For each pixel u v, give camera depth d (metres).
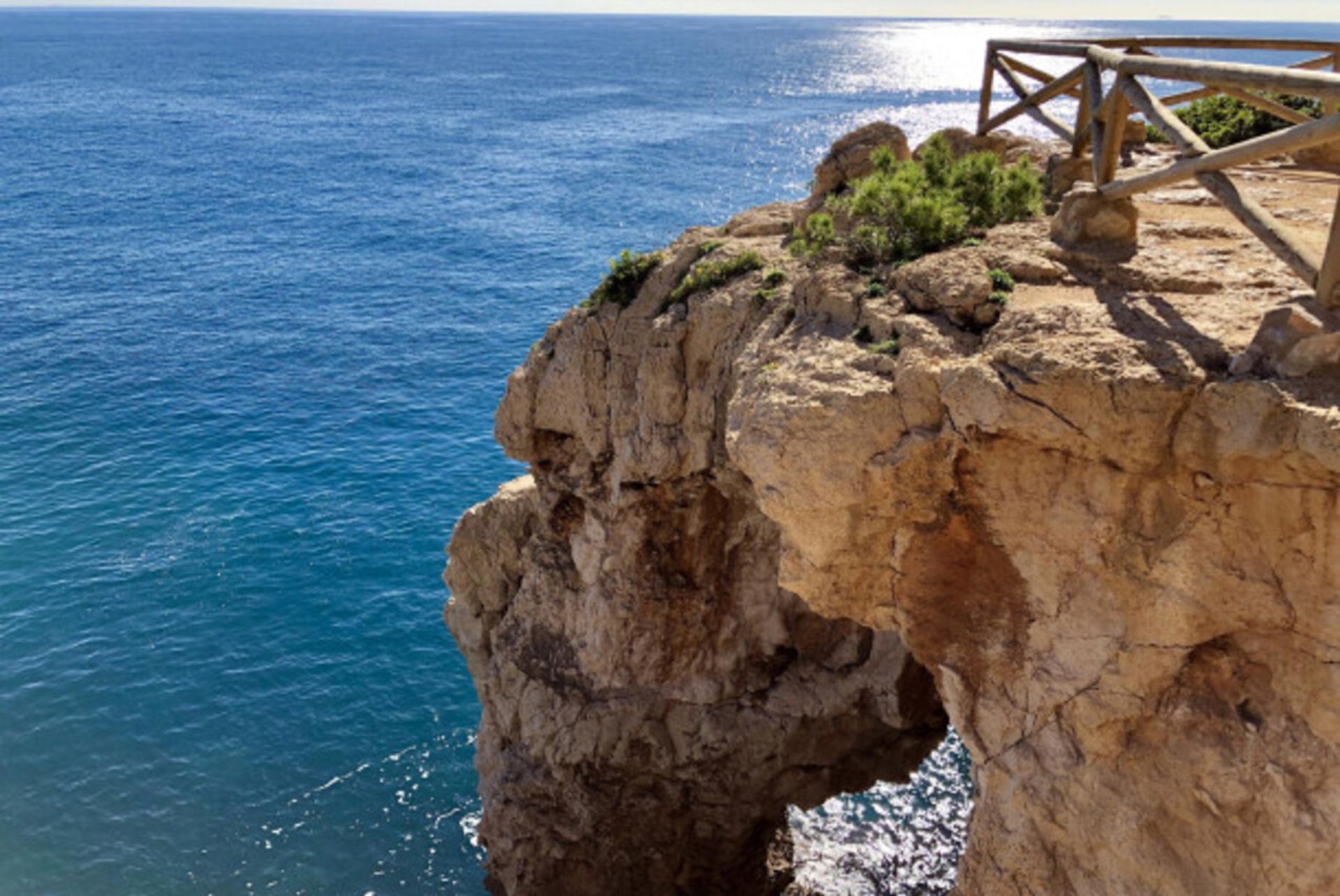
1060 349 14.55
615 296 26.84
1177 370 13.91
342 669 42.09
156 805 35.72
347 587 47.22
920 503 16.02
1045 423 14.49
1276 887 14.34
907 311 17.22
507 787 29.80
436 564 49.28
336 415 65.56
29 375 70.44
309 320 84.38
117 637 43.53
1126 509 14.66
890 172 23.55
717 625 28.03
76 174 144.25
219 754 37.81
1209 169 15.05
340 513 53.47
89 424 63.00
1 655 42.22
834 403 15.75
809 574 17.11
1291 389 13.23
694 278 25.20
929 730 30.31
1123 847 15.55
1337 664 13.59
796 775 29.30
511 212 122.12
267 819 35.38
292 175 146.38
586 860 30.08
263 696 40.47
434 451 61.00
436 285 94.06
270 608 45.66
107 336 78.88
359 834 34.84
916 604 16.81
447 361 75.69
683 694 28.14
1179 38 24.33
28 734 38.34
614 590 27.33
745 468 16.75
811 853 34.38
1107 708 15.40
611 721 28.12
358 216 121.50
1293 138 13.18
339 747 38.25
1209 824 14.84
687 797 29.19
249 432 62.72
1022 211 20.56
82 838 34.47
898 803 36.19
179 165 153.38
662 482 25.78
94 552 49.44
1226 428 13.58
